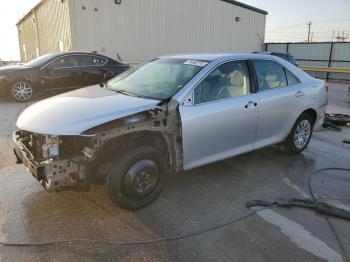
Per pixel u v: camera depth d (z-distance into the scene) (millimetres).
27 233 2951
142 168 3311
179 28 18453
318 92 5293
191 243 2889
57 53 9938
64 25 15023
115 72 10672
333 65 24688
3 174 4141
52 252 2711
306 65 26109
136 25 16266
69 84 9844
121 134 3160
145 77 4266
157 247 2820
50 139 3033
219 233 3051
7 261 2588
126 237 2943
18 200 3520
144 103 3480
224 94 4000
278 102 4598
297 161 5004
